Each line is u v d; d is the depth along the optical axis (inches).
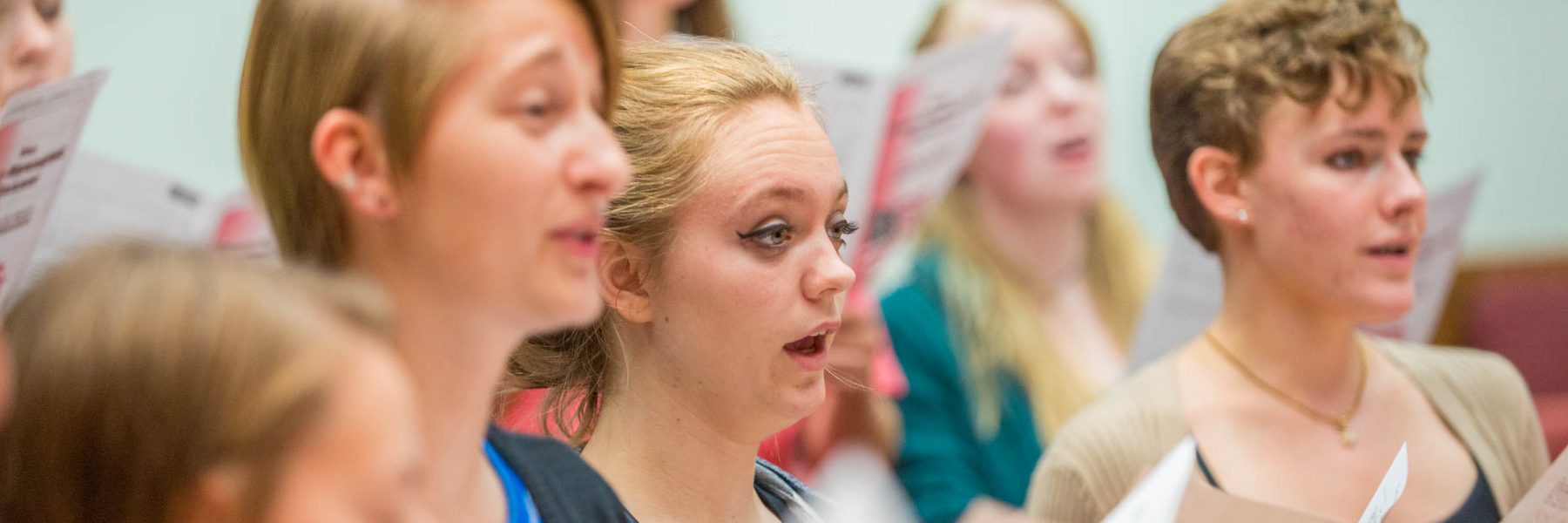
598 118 58.4
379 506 42.3
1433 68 289.3
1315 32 108.1
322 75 55.1
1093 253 247.1
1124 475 113.1
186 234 123.8
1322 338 113.3
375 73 54.4
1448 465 115.2
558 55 55.9
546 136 55.8
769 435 84.4
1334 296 110.3
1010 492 205.2
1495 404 121.0
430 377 57.1
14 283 97.8
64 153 97.7
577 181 55.8
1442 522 112.3
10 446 42.4
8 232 97.2
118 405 41.4
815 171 82.3
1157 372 118.8
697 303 80.8
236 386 40.9
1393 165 109.9
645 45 86.9
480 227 54.6
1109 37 270.5
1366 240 109.1
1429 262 129.3
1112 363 242.2
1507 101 290.5
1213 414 113.7
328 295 44.6
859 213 135.7
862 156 135.0
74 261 44.7
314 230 56.6
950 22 247.1
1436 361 122.4
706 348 81.4
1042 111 239.6
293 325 42.3
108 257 44.4
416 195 54.6
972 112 144.8
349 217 56.0
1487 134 290.2
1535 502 97.7
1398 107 109.0
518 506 67.1
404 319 56.1
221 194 230.1
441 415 57.9
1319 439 113.0
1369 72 107.3
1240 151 111.4
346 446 41.6
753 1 258.7
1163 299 125.6
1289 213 109.9
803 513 93.0
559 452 72.6
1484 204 288.8
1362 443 113.8
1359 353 117.2
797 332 81.4
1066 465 116.0
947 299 218.8
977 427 207.2
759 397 82.0
